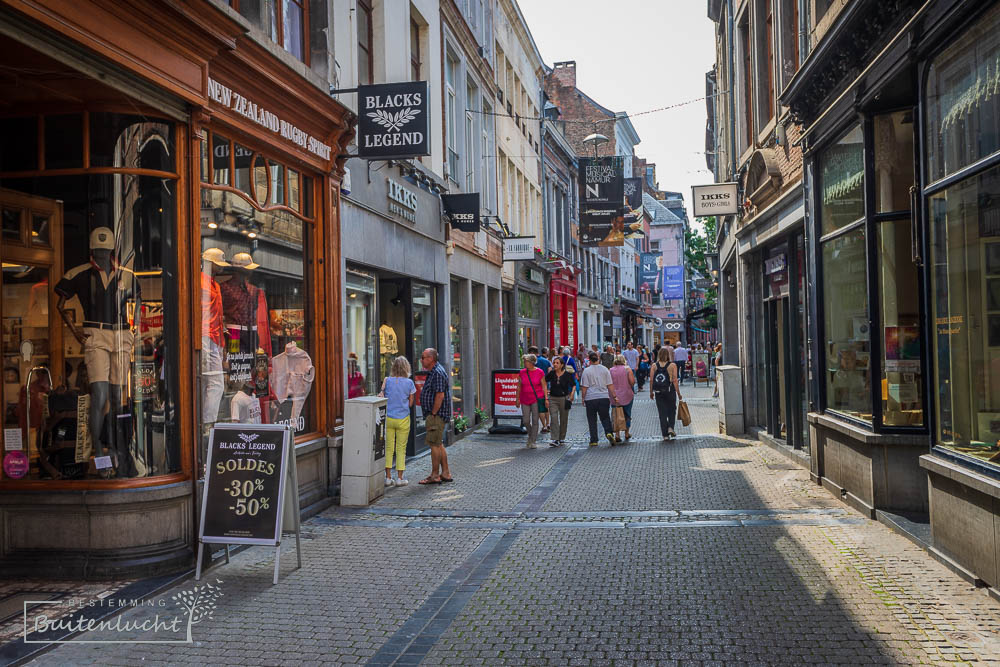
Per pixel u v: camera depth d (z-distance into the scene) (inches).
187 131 268.7
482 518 333.1
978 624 189.8
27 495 248.1
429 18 587.5
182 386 264.4
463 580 241.9
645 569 246.4
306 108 350.6
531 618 204.5
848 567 240.2
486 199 811.4
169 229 263.3
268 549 286.5
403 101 394.9
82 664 180.7
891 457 301.4
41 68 223.6
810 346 394.3
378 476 379.2
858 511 317.7
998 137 207.5
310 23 387.2
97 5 219.3
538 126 1163.9
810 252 384.5
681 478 412.5
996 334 211.2
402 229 512.7
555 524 316.2
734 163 630.5
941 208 240.7
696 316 1503.4
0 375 260.2
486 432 684.1
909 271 301.0
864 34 288.2
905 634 185.0
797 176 413.1
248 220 321.1
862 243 318.0
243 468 251.8
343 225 405.1
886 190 303.7
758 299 600.1
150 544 252.1
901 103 297.0
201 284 281.7
